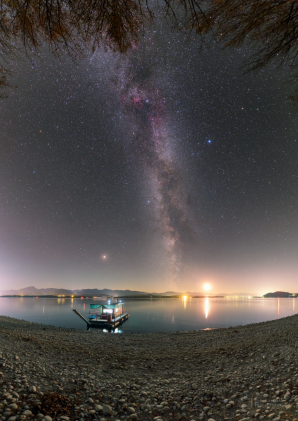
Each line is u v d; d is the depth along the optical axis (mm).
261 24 4812
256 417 4945
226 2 4473
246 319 53594
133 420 5059
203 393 6527
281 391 6055
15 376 6586
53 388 6254
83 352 11680
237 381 7238
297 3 4375
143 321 49750
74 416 4992
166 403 5969
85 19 4293
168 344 16484
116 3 4199
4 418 4387
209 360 10734
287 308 92000
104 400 6016
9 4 4102
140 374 8898
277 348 10695
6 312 70625
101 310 42656
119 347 14641
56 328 22406
